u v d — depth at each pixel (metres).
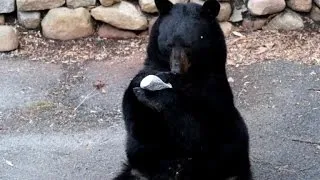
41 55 9.09
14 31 9.16
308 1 9.49
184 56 5.33
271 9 9.41
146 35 9.46
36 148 7.02
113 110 7.79
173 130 5.41
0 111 7.79
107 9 9.34
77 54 9.10
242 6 9.54
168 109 5.29
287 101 7.91
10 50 9.10
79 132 7.34
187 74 5.39
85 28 9.39
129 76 8.53
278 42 9.22
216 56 5.51
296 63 8.74
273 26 9.48
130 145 5.59
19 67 8.78
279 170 6.54
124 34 9.45
